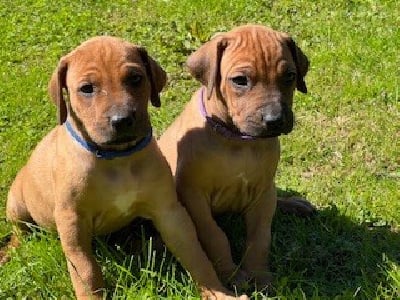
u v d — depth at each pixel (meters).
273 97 0.86
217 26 1.57
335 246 0.98
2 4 1.73
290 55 0.90
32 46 1.56
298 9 1.62
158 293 0.90
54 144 0.93
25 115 1.34
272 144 0.93
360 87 1.33
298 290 0.88
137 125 0.81
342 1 1.63
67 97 0.87
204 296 0.89
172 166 0.97
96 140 0.82
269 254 0.97
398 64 1.40
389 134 1.22
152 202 0.89
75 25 1.62
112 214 0.90
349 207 1.05
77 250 0.88
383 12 1.58
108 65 0.82
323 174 1.15
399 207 1.04
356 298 0.88
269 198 0.96
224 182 0.94
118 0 1.71
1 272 0.96
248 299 0.88
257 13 1.61
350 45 1.46
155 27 1.59
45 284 0.92
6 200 1.11
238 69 0.87
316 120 1.27
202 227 0.94
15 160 1.20
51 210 0.95
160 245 0.98
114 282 0.92
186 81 1.40
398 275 0.90
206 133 0.92
